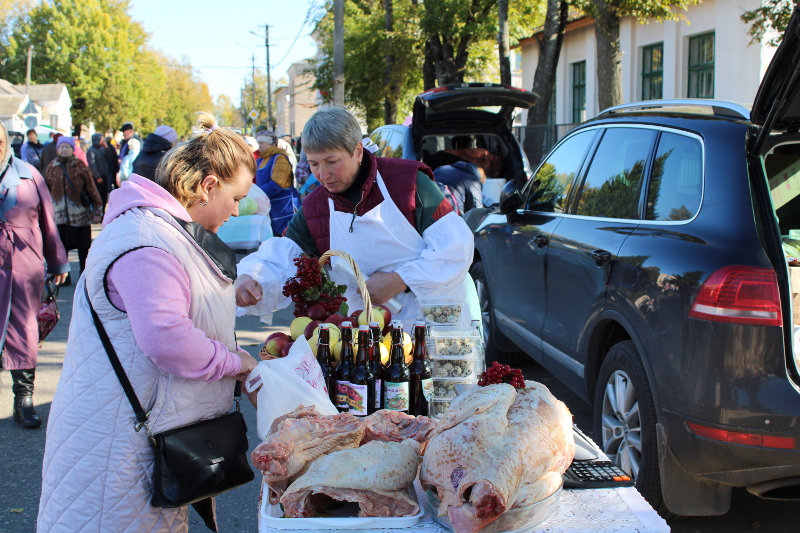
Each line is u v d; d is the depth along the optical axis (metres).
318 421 1.82
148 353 1.80
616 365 3.27
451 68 20.27
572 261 3.76
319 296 2.55
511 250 4.76
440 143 8.19
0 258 4.19
